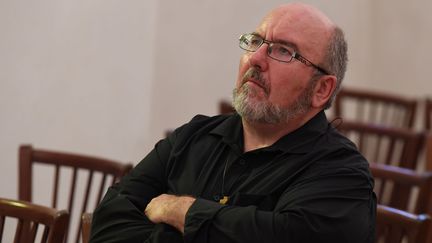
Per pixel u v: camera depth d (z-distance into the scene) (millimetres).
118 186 3586
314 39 3277
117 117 6996
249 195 3184
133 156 7215
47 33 6375
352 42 9336
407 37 9320
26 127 6395
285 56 3256
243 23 8117
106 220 3383
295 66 3244
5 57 6184
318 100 3352
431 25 9125
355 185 3152
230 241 2988
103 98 6855
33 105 6402
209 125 3586
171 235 3090
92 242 3367
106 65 6820
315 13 3342
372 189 3238
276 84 3232
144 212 3402
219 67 8039
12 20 6164
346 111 9156
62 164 4645
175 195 3320
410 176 4602
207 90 8008
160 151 3629
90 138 6832
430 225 3668
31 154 4684
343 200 3088
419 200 4555
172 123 7785
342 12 9164
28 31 6266
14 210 3547
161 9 7539
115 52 6863
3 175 6324
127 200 3410
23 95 6332
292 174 3207
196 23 7809
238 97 3285
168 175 3561
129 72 7004
